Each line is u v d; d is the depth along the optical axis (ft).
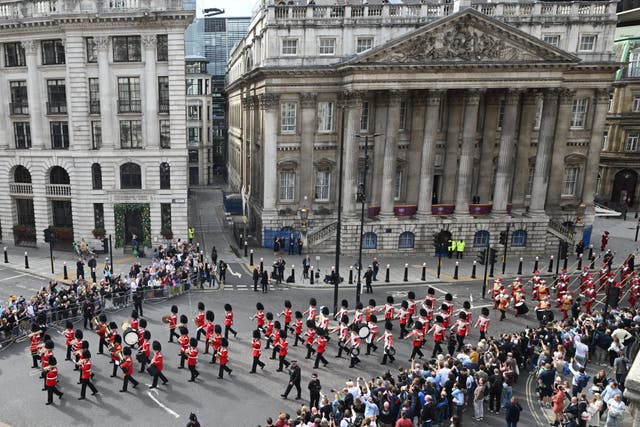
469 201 169.89
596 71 166.20
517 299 112.98
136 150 153.99
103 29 147.33
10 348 92.89
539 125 171.22
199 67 317.63
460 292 129.29
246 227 195.00
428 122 155.33
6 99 158.71
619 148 229.86
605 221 219.20
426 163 158.10
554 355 81.10
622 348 81.25
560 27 162.81
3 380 80.89
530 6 161.68
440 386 71.61
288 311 98.02
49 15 145.69
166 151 154.81
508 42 151.33
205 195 284.61
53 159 156.76
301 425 58.44
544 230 166.20
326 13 156.04
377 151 161.58
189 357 81.15
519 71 153.79
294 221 165.99
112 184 155.84
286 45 156.56
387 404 64.95
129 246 160.97
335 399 69.97
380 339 96.48
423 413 64.28
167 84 152.76
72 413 72.18
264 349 94.27
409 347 96.84
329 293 126.52
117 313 108.68
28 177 165.89
